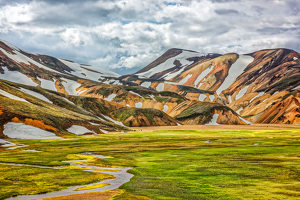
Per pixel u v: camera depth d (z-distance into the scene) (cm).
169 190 3781
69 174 5044
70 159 6938
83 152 8406
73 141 11838
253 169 5078
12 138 11900
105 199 3294
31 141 11506
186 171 5162
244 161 5959
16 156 7425
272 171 4841
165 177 4697
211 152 7688
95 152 8356
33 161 6519
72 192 3791
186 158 6738
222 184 4097
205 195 3494
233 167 5350
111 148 9312
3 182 4428
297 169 4909
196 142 11081
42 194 3750
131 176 4922
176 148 8988
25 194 3741
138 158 7050
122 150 8738
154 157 7112
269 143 9756
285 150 7531
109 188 4009
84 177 4788
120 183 4362
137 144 10569
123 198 3316
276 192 3541
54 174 5044
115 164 6175
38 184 4303
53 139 12481
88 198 3369
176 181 4362
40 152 8300
